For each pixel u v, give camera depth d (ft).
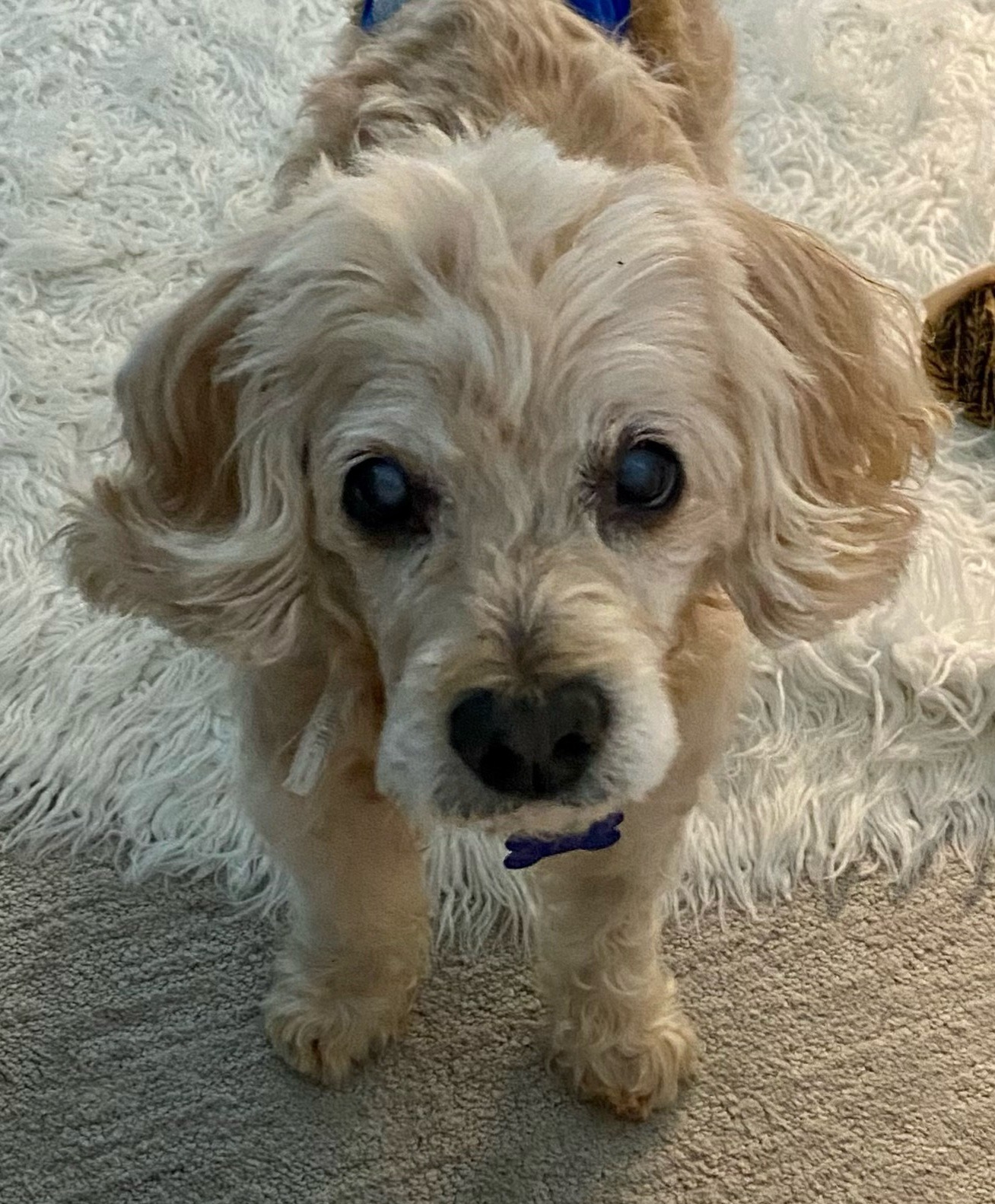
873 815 2.08
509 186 1.23
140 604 1.42
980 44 2.91
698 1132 1.87
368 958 1.84
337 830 1.60
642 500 1.27
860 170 2.72
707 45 2.10
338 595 1.38
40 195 2.64
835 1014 1.95
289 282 1.26
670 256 1.25
